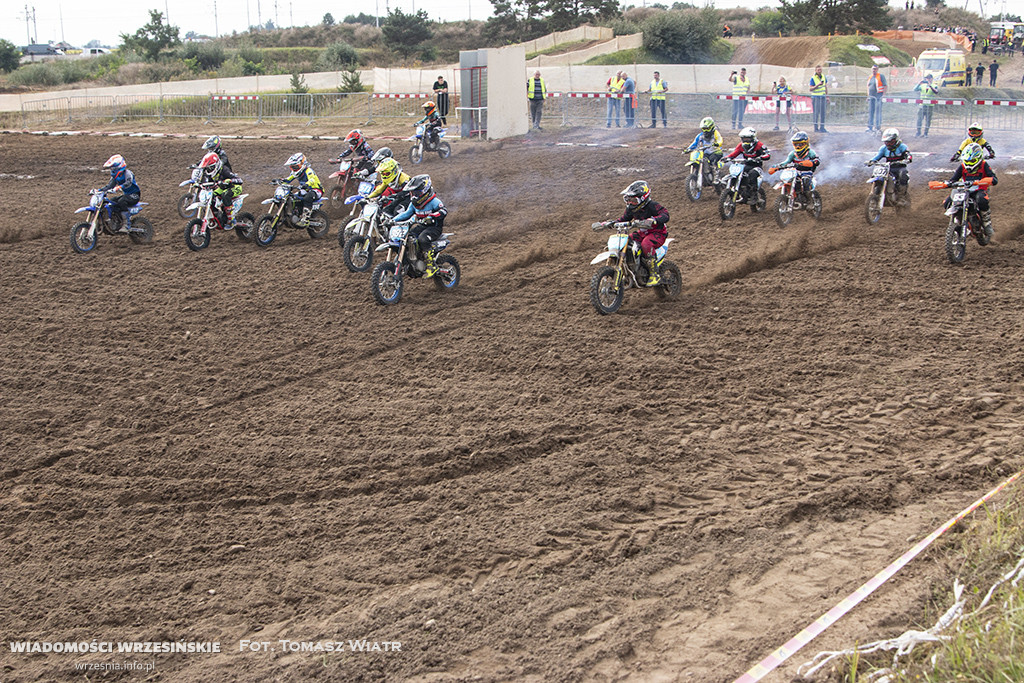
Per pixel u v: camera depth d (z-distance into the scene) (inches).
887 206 562.6
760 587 181.2
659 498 221.0
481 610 178.5
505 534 207.2
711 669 155.9
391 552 202.4
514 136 1026.7
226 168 522.0
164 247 527.8
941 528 194.1
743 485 226.5
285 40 3196.4
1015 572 163.2
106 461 253.8
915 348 320.5
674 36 1862.7
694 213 576.7
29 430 277.4
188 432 272.8
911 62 1877.5
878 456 239.6
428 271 412.2
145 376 322.0
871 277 413.7
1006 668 131.7
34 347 355.3
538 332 357.1
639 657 161.3
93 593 192.5
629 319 370.0
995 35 2288.4
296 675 162.1
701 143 613.3
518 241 524.4
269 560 201.9
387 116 1272.1
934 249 457.4
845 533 201.0
